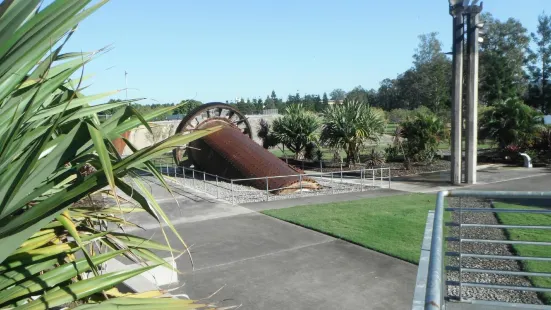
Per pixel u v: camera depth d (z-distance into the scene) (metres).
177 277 7.02
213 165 19.12
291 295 6.26
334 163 24.05
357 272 7.10
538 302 5.49
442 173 19.55
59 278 1.80
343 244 8.68
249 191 15.66
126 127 1.90
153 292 2.11
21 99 1.74
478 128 24.25
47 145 1.75
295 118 24.92
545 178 17.16
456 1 15.38
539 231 8.86
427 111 27.64
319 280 6.82
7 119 1.69
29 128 1.79
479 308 3.72
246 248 8.63
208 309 1.98
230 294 6.34
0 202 1.51
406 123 22.92
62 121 1.79
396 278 6.80
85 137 1.69
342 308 5.80
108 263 5.38
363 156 25.81
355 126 22.11
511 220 9.98
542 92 58.47
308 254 8.12
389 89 76.06
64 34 1.61
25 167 1.52
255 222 10.88
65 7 1.49
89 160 1.77
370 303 5.93
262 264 7.64
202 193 15.34
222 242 9.10
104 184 1.62
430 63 67.50
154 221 11.05
